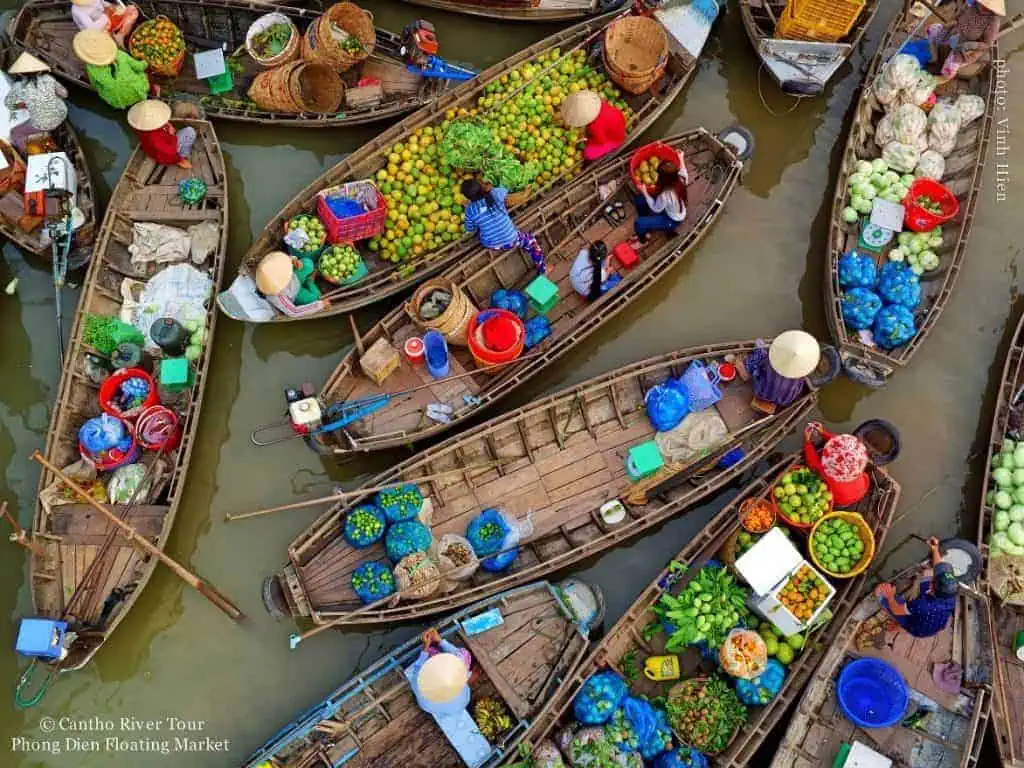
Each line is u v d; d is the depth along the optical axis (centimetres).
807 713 1377
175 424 1560
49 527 1526
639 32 1739
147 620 1559
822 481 1468
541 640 1439
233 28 1828
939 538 1606
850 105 1861
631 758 1346
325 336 1719
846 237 1702
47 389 1698
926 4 1706
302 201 1661
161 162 1717
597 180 1711
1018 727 1399
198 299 1672
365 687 1405
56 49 1816
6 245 1756
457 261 1667
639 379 1600
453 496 1539
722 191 1670
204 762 1499
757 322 1752
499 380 1591
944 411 1677
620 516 1517
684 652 1461
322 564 1491
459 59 1892
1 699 1528
